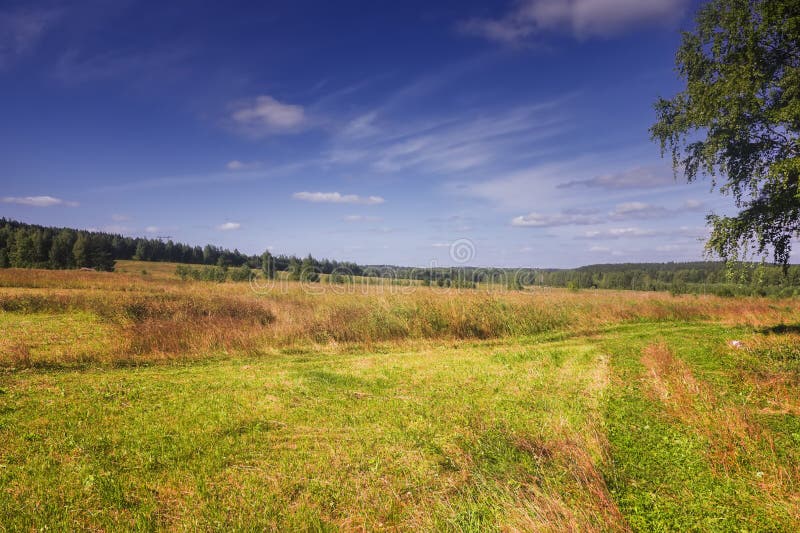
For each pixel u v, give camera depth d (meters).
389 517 4.27
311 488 4.79
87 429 6.30
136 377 9.38
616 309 20.73
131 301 17.25
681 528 3.92
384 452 5.73
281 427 6.60
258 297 21.77
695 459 5.21
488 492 4.62
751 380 8.32
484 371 10.16
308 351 12.84
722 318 20.58
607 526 3.90
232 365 10.93
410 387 8.88
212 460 5.43
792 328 15.11
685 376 8.35
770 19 10.32
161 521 4.14
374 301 16.59
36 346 11.70
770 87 11.23
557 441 5.80
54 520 4.09
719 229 12.71
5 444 5.71
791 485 4.50
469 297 17.11
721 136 11.91
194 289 26.20
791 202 11.23
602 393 8.09
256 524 4.07
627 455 5.45
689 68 13.14
